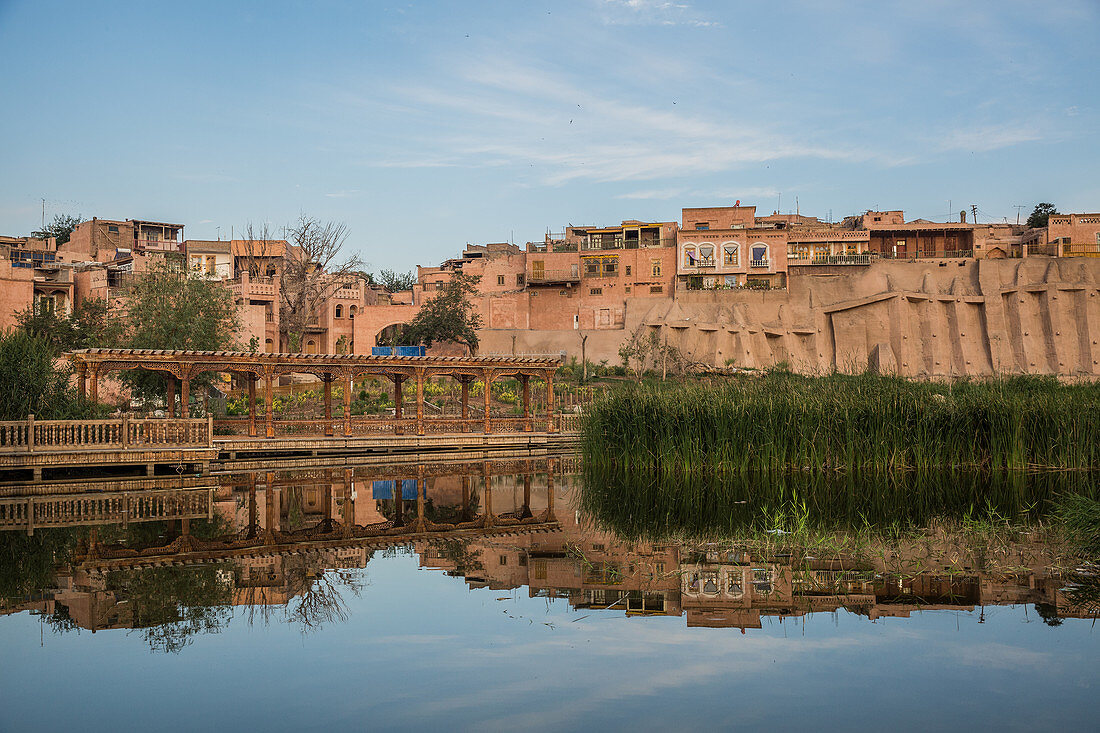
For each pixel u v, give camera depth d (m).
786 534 14.23
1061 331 62.72
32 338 25.58
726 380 24.88
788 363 58.34
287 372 28.70
